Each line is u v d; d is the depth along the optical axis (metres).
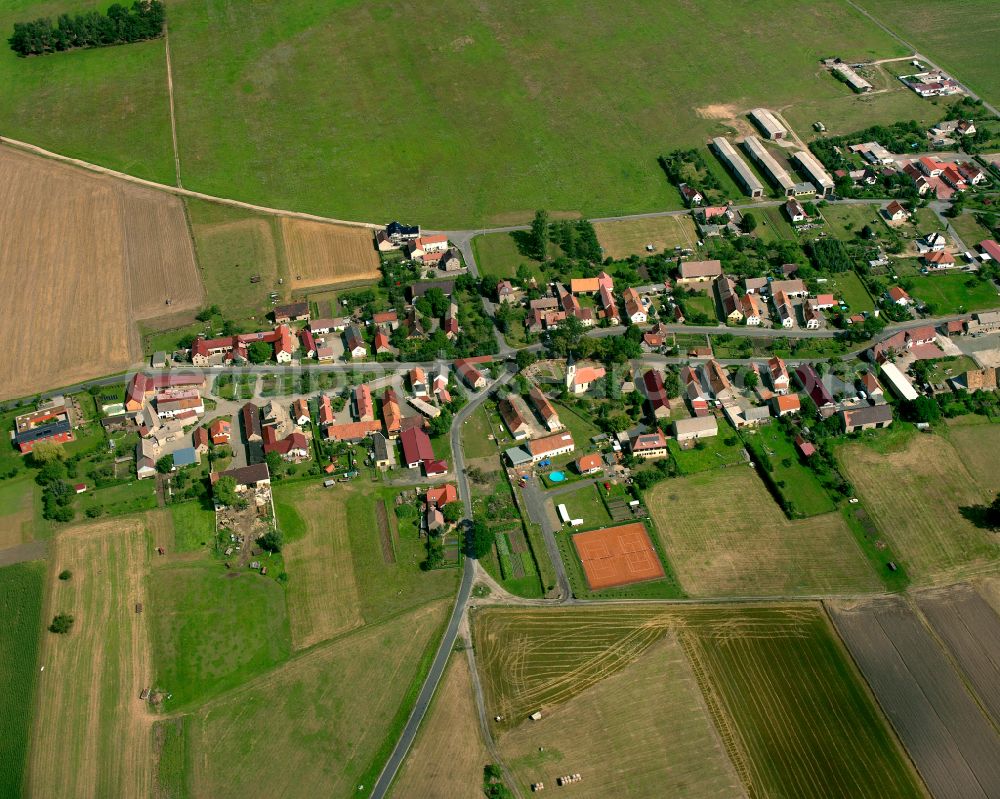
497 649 144.50
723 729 132.12
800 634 144.50
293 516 167.62
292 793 127.44
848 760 127.69
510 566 157.12
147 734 135.12
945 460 172.25
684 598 151.12
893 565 153.50
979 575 151.38
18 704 139.75
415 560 159.12
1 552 162.75
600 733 132.25
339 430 181.88
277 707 138.00
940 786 124.19
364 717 136.00
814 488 167.88
